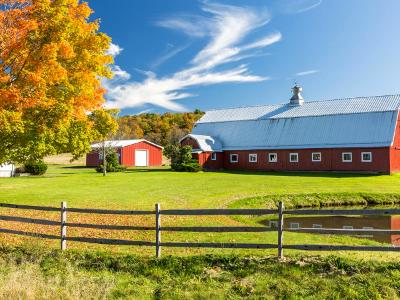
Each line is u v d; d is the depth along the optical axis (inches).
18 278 420.2
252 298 384.8
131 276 455.2
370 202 1152.8
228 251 538.0
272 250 539.8
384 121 2021.4
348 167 2034.9
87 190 1237.1
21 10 644.1
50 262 503.5
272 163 2277.3
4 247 567.8
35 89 631.2
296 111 2427.4
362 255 498.3
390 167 1921.8
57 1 657.6
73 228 719.1
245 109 2701.8
